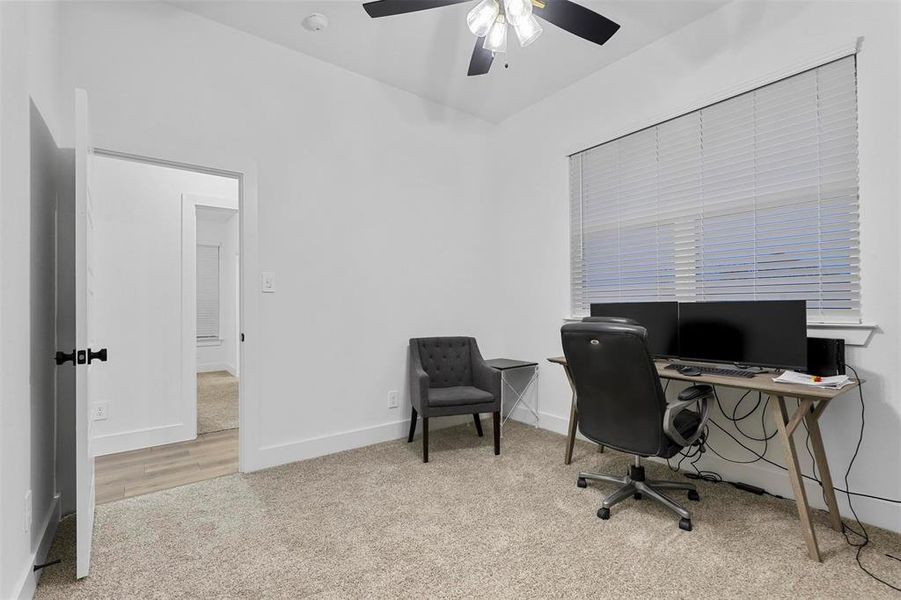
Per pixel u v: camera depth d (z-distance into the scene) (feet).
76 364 5.51
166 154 8.21
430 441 11.16
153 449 10.62
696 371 7.47
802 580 5.45
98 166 10.25
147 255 10.85
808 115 7.44
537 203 12.53
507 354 13.48
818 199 7.35
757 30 7.96
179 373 11.25
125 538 6.52
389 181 11.40
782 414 6.61
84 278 5.59
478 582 5.47
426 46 9.69
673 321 8.59
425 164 12.15
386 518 7.10
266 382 9.39
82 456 5.50
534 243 12.62
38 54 5.91
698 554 6.04
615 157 10.62
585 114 11.14
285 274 9.68
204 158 8.62
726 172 8.56
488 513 7.26
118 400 10.46
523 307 12.98
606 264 10.88
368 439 10.86
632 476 7.72
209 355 23.47
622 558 5.97
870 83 6.72
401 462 9.65
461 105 12.60
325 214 10.28
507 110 12.96
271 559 5.98
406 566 5.81
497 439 10.19
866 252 6.81
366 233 10.96
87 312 5.83
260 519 7.08
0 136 4.21
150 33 8.10
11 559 4.57
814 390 5.82
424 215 12.10
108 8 7.71
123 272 10.55
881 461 6.66
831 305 7.22
